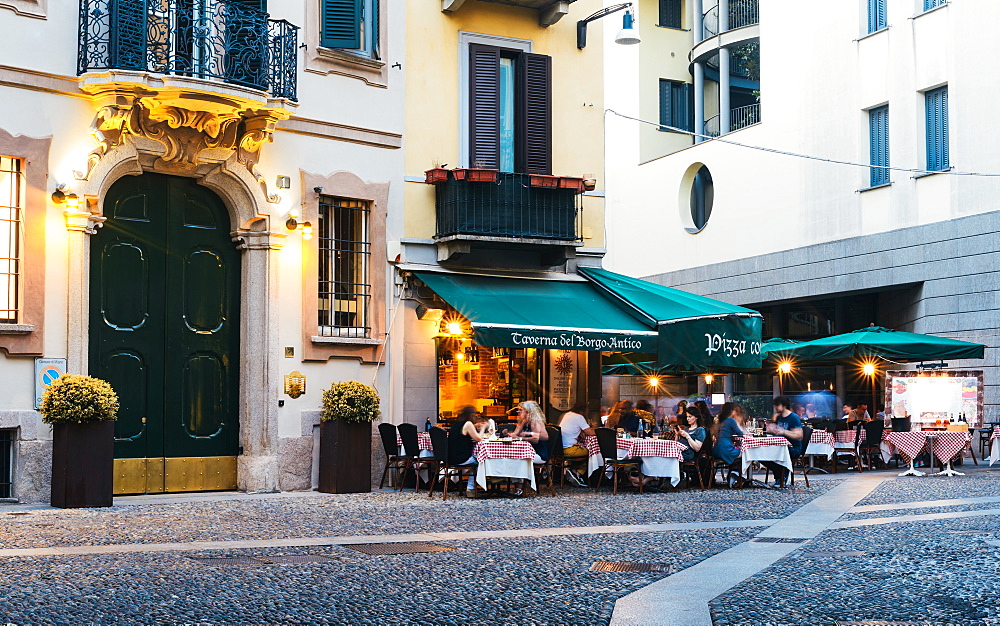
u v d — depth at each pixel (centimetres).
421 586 847
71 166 1480
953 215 2547
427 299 1834
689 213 3481
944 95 2602
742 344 1850
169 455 1588
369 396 1641
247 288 1656
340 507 1422
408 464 1702
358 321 1775
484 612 758
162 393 1587
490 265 1905
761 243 3136
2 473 1421
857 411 2431
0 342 1409
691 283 3416
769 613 761
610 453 1680
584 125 2036
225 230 1662
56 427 1373
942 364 2431
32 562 920
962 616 745
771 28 3116
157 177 1598
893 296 2872
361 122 1767
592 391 2030
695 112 3612
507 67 1962
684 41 3806
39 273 1446
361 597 799
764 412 3309
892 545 1082
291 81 1628
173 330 1602
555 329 1714
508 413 1927
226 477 1641
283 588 824
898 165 2692
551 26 2009
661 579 898
